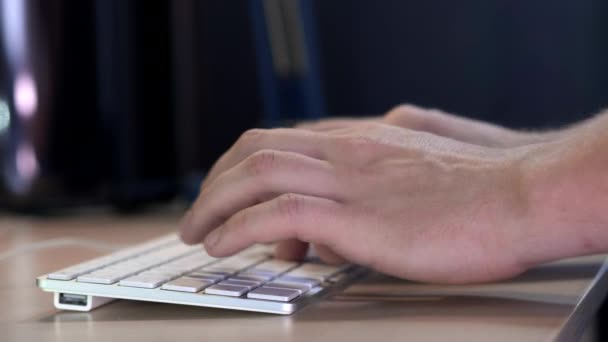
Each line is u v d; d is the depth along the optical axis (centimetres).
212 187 50
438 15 143
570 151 45
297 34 119
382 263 45
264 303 41
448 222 45
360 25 148
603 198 43
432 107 144
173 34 125
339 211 46
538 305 41
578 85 133
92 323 40
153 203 120
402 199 46
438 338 35
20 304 45
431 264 45
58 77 105
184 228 52
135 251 54
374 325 38
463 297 44
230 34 159
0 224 97
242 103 159
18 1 101
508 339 34
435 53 143
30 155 103
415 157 48
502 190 46
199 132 158
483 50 140
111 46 112
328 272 51
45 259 64
